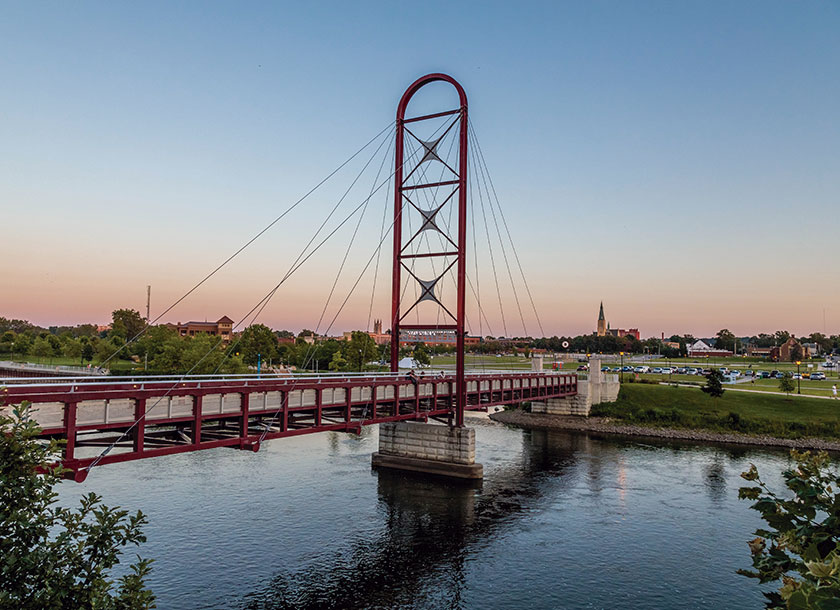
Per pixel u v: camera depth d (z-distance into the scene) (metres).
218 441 30.27
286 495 43.88
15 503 9.66
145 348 120.06
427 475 51.88
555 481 51.56
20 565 9.31
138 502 40.56
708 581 30.81
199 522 37.12
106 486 44.06
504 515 41.22
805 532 8.27
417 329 55.56
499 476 53.19
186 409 29.20
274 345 134.38
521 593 29.14
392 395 45.47
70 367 131.38
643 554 34.41
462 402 53.72
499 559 33.34
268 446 62.44
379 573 31.02
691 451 67.88
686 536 37.47
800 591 5.90
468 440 51.66
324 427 37.28
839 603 5.58
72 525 10.38
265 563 31.55
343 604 27.48
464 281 54.09
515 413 94.69
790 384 95.44
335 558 32.69
